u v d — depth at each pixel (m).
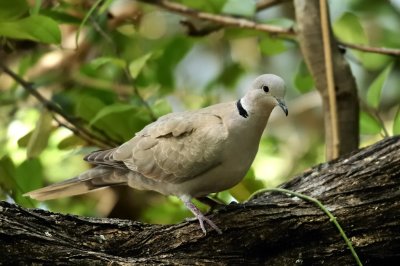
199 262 8.16
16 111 12.51
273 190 8.75
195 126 9.02
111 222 8.33
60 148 11.48
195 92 14.88
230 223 8.31
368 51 11.13
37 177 11.04
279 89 8.84
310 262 8.34
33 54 12.84
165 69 13.02
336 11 14.56
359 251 8.38
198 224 8.34
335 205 8.53
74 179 9.74
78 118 11.30
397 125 10.40
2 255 7.33
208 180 8.99
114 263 7.70
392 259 8.48
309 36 10.73
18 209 7.80
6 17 10.30
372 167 8.80
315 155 15.02
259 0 14.65
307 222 8.34
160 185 9.32
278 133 16.16
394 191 8.59
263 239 8.29
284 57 16.38
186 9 11.66
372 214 8.45
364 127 10.80
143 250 8.26
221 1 11.68
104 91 12.45
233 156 8.81
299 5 10.81
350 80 10.57
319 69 10.71
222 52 15.80
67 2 11.66
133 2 13.66
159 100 11.47
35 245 7.50
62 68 14.04
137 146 9.36
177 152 9.03
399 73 15.48
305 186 8.91
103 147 11.29
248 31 12.36
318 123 16.12
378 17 14.57
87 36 12.90
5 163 10.99
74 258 7.57
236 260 8.25
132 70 11.07
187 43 13.09
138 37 13.44
